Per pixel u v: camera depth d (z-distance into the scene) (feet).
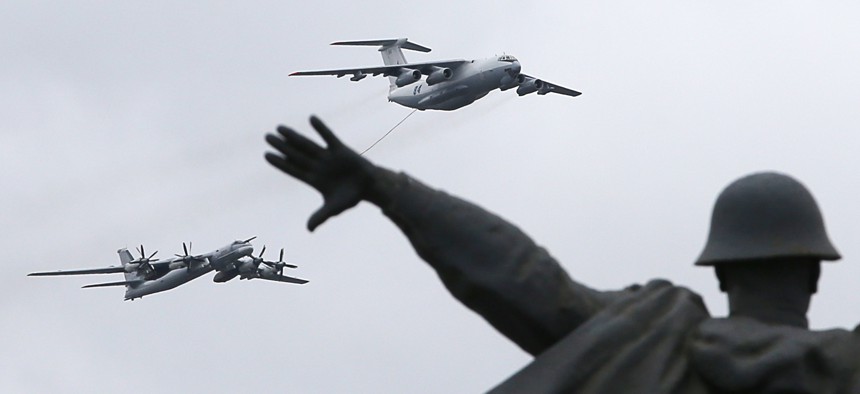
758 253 47.11
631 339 45.80
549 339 47.34
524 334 47.52
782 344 44.32
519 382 44.96
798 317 47.73
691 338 45.73
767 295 47.80
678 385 44.52
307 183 46.39
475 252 47.06
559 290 47.21
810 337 44.98
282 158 46.26
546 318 46.93
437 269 47.37
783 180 48.39
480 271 46.93
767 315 47.50
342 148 45.98
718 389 44.50
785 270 47.73
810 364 44.06
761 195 47.91
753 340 44.60
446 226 46.93
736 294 48.29
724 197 48.75
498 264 47.01
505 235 47.57
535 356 48.60
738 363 44.04
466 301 47.55
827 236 47.91
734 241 47.80
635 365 44.98
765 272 47.83
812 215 47.88
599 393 44.34
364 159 46.37
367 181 46.47
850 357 44.42
